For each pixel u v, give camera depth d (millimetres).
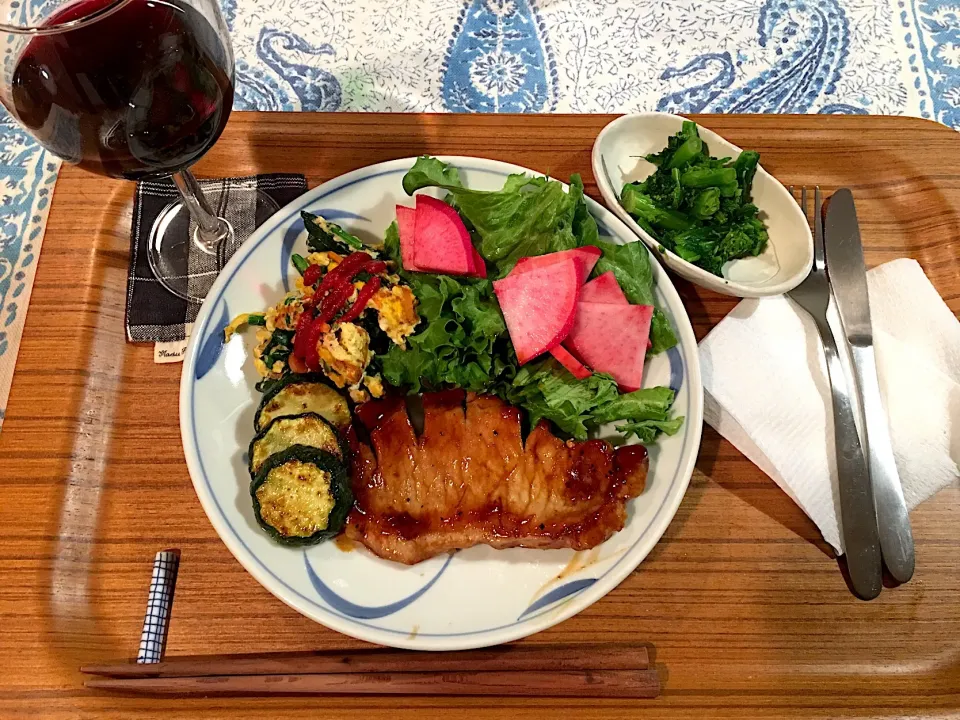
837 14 475
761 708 314
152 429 357
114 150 307
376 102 450
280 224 372
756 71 462
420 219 354
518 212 351
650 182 382
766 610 331
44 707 307
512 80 459
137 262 382
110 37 279
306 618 328
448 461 330
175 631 325
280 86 452
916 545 342
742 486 352
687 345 349
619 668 312
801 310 373
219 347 355
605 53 467
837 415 344
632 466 330
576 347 347
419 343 340
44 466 344
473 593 321
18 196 440
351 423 348
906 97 455
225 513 325
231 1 471
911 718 312
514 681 306
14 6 307
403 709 310
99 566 333
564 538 319
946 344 360
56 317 371
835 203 392
